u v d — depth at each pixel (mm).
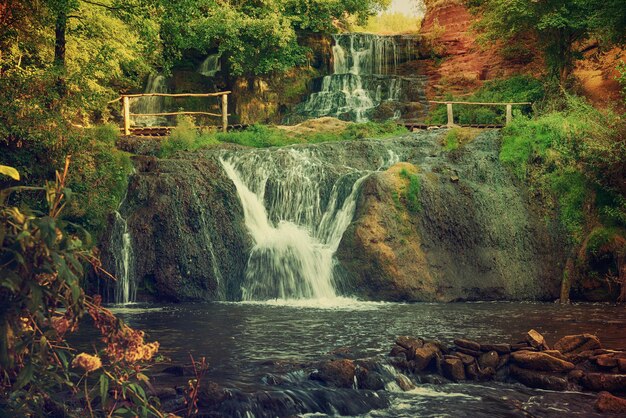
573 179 21078
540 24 28656
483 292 19625
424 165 21594
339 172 22047
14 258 4383
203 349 10422
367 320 14180
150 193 19766
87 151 19062
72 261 4473
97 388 6000
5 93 17406
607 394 7848
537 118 24547
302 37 38656
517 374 8961
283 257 19469
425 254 19531
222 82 36875
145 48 28359
